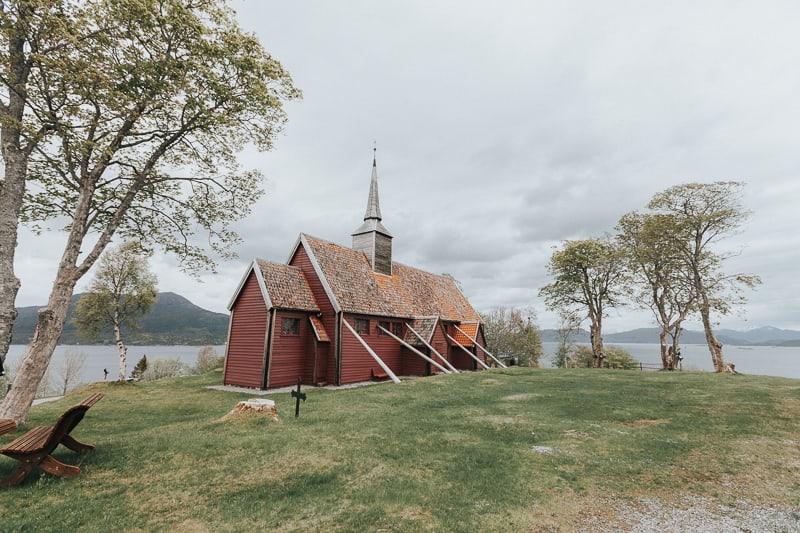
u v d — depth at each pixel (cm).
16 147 1105
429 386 1902
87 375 8100
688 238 2959
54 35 1026
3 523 520
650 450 857
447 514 556
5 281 1045
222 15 1349
